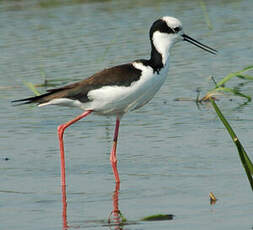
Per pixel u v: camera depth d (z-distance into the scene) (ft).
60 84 50.98
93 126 43.98
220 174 34.30
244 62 55.21
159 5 74.90
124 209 30.42
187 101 48.34
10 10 73.51
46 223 28.99
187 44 62.03
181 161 36.50
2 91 50.62
